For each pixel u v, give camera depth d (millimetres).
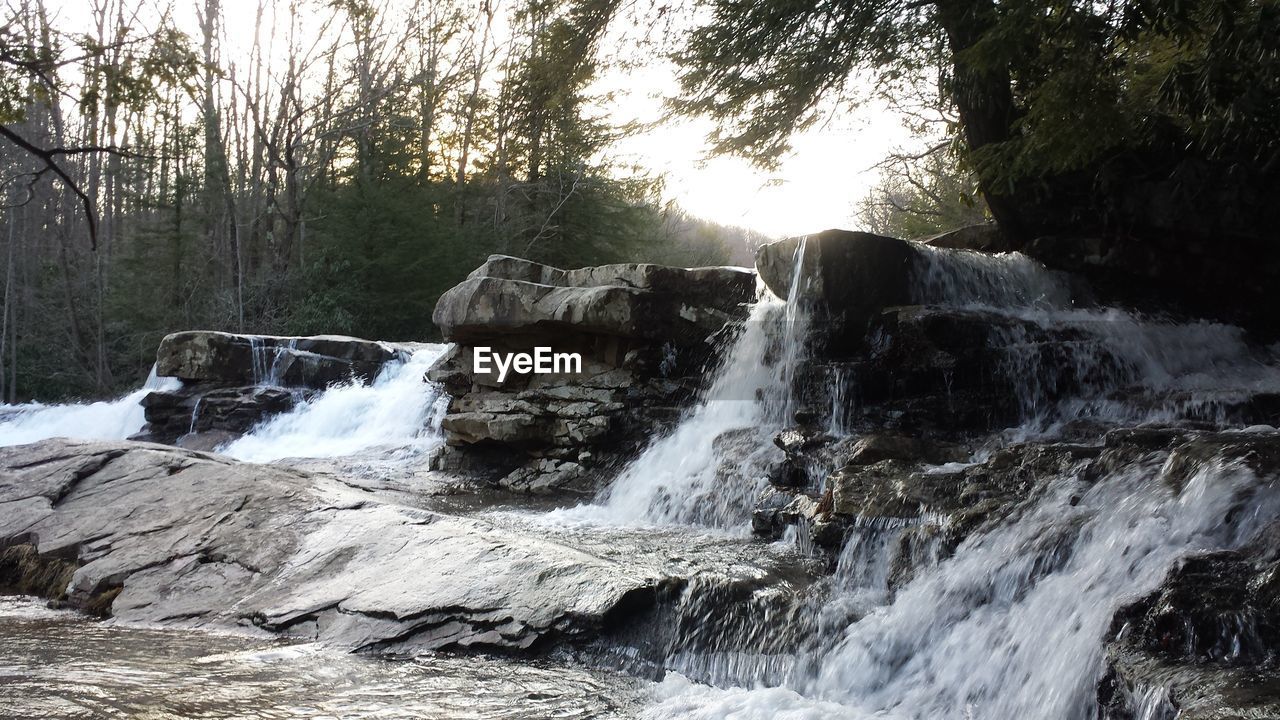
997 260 12133
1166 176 12289
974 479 7016
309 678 5613
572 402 12328
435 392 17000
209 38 36000
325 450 16719
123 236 43281
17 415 22797
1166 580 4445
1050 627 4875
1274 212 11820
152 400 19438
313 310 31562
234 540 8352
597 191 41062
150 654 6215
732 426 10969
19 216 40188
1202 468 5266
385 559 7387
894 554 6402
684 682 5570
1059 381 10062
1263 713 3391
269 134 39500
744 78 16781
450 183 42281
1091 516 5562
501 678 5629
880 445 8383
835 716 4953
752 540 8172
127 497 9727
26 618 7531
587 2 17203
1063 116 11109
